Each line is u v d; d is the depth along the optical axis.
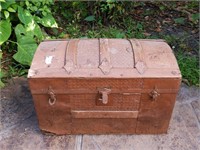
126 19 3.29
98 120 1.88
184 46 2.90
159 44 1.90
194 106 2.25
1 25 2.47
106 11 3.14
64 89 1.71
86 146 1.93
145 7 3.58
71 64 1.70
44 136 2.00
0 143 1.94
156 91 1.72
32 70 1.69
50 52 1.80
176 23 3.30
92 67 1.69
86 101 1.78
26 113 2.18
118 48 1.81
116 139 1.97
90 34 3.01
